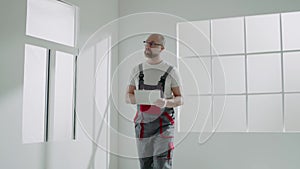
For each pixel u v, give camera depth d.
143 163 3.33
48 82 3.42
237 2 4.19
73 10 3.75
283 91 4.04
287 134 3.89
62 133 3.56
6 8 2.85
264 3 4.09
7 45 2.85
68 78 3.67
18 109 2.94
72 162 3.60
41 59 3.38
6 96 2.83
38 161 3.15
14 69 2.91
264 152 3.94
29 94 3.23
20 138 2.96
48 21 3.45
